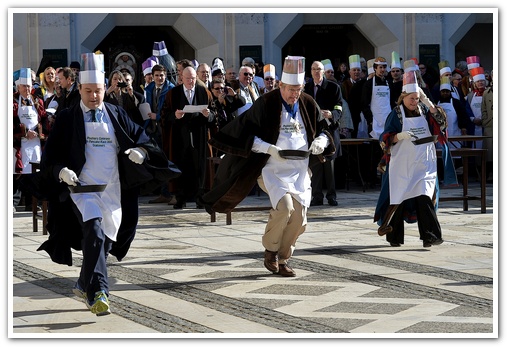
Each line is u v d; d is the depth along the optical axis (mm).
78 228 8766
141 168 8555
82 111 8484
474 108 19688
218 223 13680
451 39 25219
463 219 13789
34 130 15391
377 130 17500
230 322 7902
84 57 8438
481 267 10055
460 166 20500
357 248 11336
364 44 27219
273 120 9594
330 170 15492
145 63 17047
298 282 9414
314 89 14961
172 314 8195
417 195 11148
